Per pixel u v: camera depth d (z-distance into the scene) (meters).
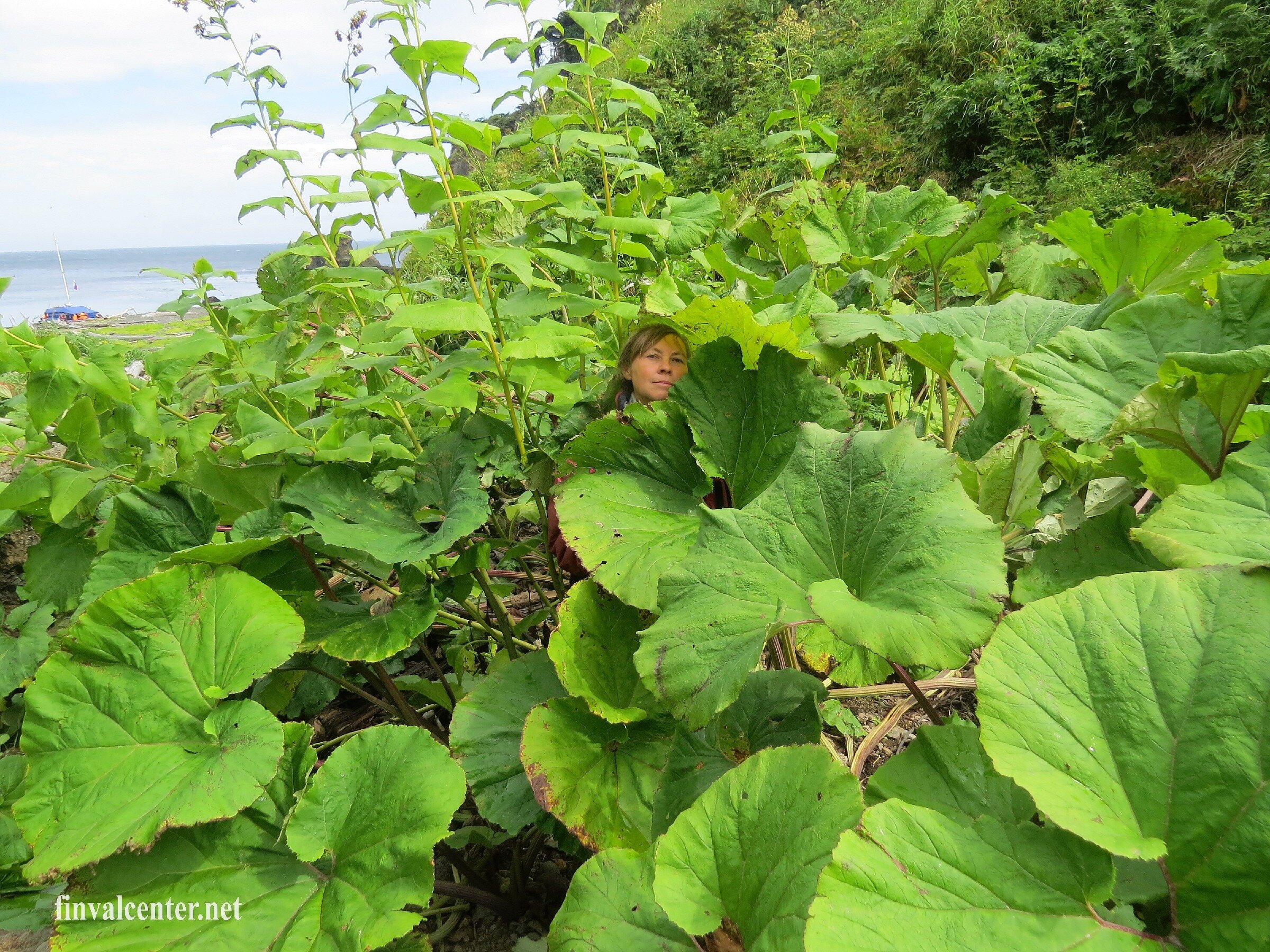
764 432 1.86
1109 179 5.87
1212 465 1.47
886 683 1.95
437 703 2.34
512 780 1.60
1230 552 1.13
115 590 1.49
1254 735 0.87
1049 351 1.71
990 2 7.62
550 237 2.62
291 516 1.75
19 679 2.27
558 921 1.17
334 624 1.87
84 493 1.94
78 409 1.92
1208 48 5.73
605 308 2.13
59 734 1.40
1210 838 0.85
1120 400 1.59
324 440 1.98
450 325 1.59
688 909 1.06
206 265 2.36
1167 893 0.89
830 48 10.26
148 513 1.91
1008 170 6.48
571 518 1.79
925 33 8.23
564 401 2.36
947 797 1.17
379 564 2.04
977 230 2.65
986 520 1.25
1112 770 0.92
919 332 1.86
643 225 2.21
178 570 1.55
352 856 1.31
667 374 2.16
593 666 1.66
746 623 1.26
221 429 3.20
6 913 1.68
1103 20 6.73
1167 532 1.21
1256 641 0.93
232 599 1.54
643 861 1.21
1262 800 0.84
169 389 2.10
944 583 1.17
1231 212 5.19
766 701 1.58
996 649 1.03
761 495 1.49
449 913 1.79
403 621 1.77
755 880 1.07
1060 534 1.68
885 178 7.74
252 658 1.47
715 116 10.90
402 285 2.35
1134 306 1.69
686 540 1.73
